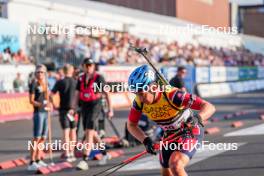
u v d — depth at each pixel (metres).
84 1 22.81
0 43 16.36
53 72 16.62
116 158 8.98
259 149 9.43
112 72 18.78
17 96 15.43
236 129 12.72
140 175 7.49
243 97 25.77
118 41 21.61
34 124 8.12
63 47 18.38
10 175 7.79
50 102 8.62
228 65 29.38
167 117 4.81
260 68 34.38
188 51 25.64
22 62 16.42
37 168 7.98
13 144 10.80
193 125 4.81
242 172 7.52
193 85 24.33
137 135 5.00
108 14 22.91
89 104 8.28
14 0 18.03
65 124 8.73
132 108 4.96
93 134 8.29
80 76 8.45
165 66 21.55
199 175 7.36
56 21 19.70
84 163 8.05
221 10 21.78
